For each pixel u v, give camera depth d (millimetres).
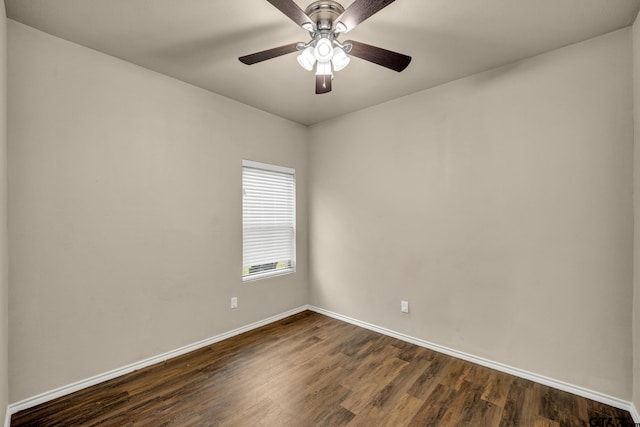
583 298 2139
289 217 3865
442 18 1928
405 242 3078
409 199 3049
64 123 2152
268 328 3391
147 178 2559
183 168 2795
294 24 2012
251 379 2350
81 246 2217
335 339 3098
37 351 2025
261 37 2156
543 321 2293
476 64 2477
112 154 2369
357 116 3500
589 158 2121
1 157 1649
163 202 2654
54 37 2119
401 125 3117
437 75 2660
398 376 2396
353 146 3537
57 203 2117
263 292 3486
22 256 1976
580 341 2146
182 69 2588
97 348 2283
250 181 3439
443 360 2662
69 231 2166
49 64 2096
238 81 2803
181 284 2770
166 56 2391
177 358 2686
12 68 1953
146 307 2543
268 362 2617
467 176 2672
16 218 1956
